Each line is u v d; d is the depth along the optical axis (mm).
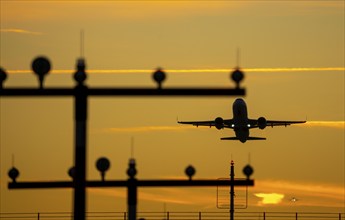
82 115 183375
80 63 184250
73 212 181375
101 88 184250
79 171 181875
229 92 184000
